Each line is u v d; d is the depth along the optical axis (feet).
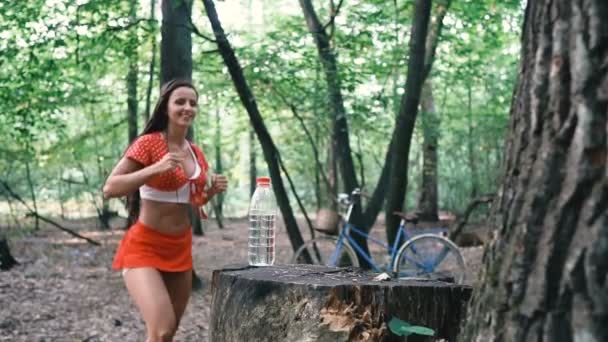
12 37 27.09
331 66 28.89
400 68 32.42
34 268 31.45
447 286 9.62
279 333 9.52
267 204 13.58
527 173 5.77
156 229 10.68
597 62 5.39
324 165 68.18
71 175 59.06
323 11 36.04
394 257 25.49
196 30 25.13
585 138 5.38
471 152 53.42
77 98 37.32
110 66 42.32
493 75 45.50
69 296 24.88
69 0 25.36
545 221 5.58
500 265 5.95
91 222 61.31
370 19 29.78
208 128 64.80
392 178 26.63
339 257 26.14
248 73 29.58
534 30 5.95
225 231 61.05
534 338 5.57
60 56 30.35
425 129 44.32
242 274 10.59
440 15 30.50
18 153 42.91
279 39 29.07
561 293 5.44
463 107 54.49
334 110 29.14
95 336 19.30
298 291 9.45
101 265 33.47
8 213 51.26
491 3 32.17
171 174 10.59
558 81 5.60
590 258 5.29
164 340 10.31
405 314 9.39
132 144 10.94
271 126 64.64
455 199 60.49
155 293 10.37
